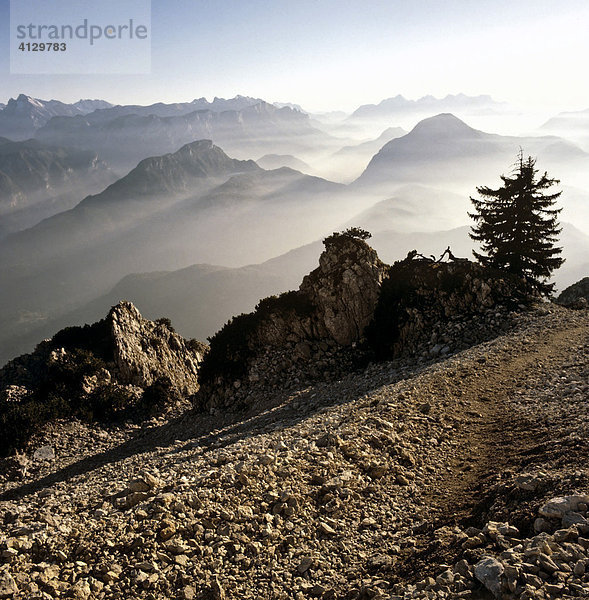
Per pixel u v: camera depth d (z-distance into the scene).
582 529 8.26
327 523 11.88
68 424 38.69
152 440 35.53
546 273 48.66
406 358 33.31
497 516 10.30
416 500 12.94
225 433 27.86
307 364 37.28
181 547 10.49
